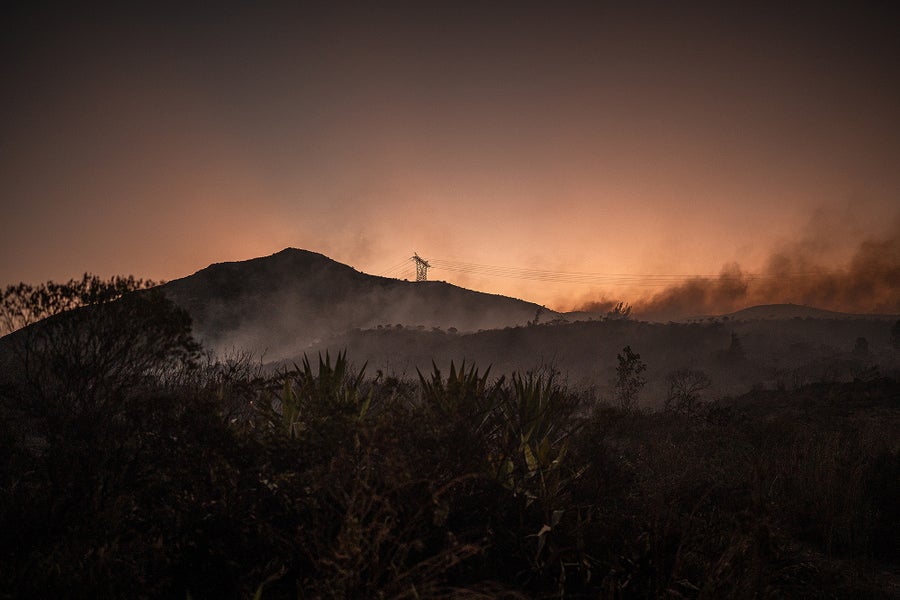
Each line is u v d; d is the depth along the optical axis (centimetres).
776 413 1550
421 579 294
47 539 335
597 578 355
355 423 373
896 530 554
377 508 319
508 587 320
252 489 347
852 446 857
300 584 285
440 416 423
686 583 346
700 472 699
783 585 391
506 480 421
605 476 544
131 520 346
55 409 486
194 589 298
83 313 496
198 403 390
